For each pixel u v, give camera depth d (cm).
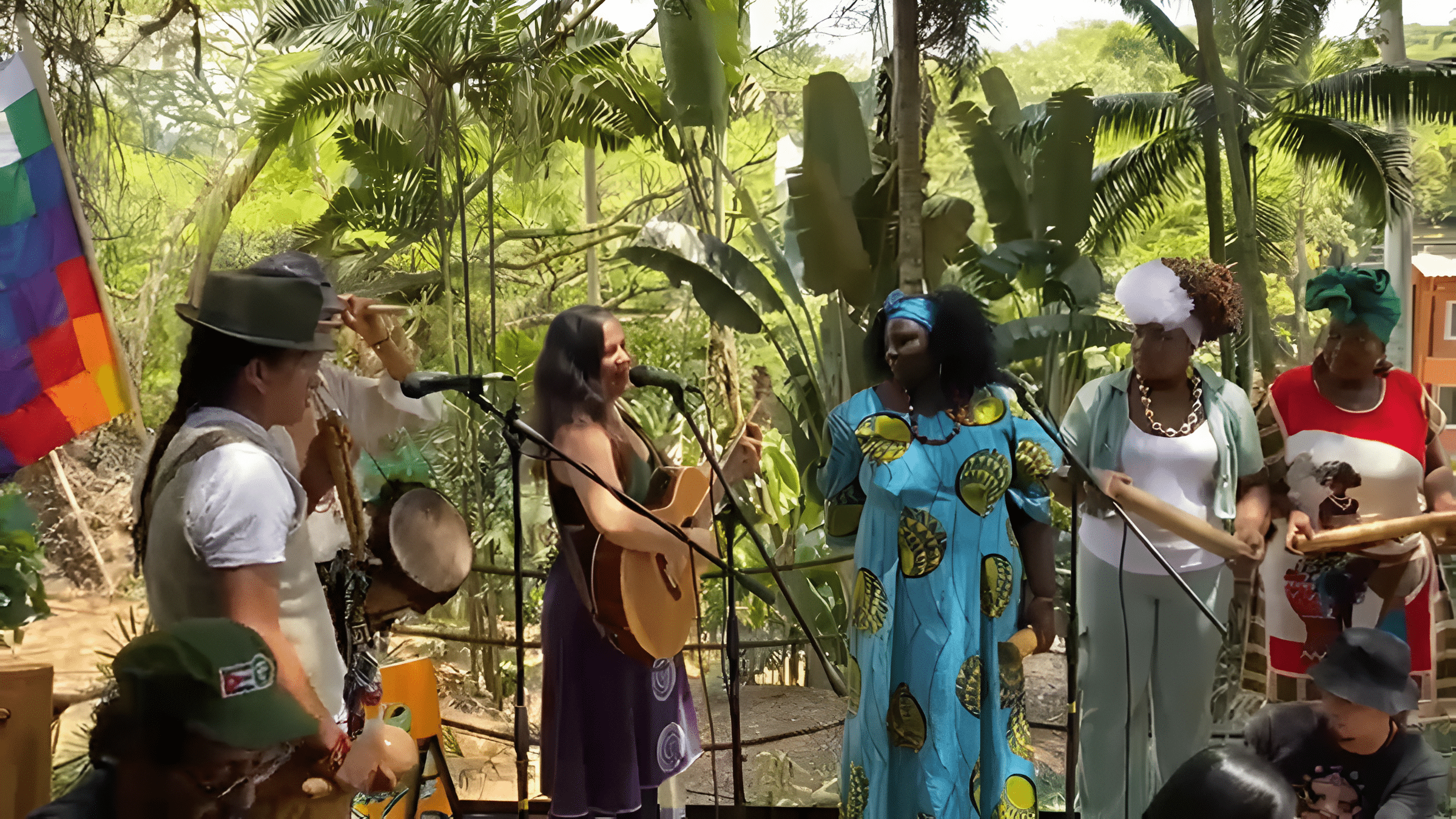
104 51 474
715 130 450
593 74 480
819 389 421
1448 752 277
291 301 171
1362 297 269
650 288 652
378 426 247
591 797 244
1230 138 478
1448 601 286
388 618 212
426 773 274
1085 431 278
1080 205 415
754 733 445
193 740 136
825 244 408
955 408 248
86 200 464
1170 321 262
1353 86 496
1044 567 259
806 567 334
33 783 211
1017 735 246
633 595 242
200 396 173
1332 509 279
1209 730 273
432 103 482
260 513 163
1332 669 223
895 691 244
